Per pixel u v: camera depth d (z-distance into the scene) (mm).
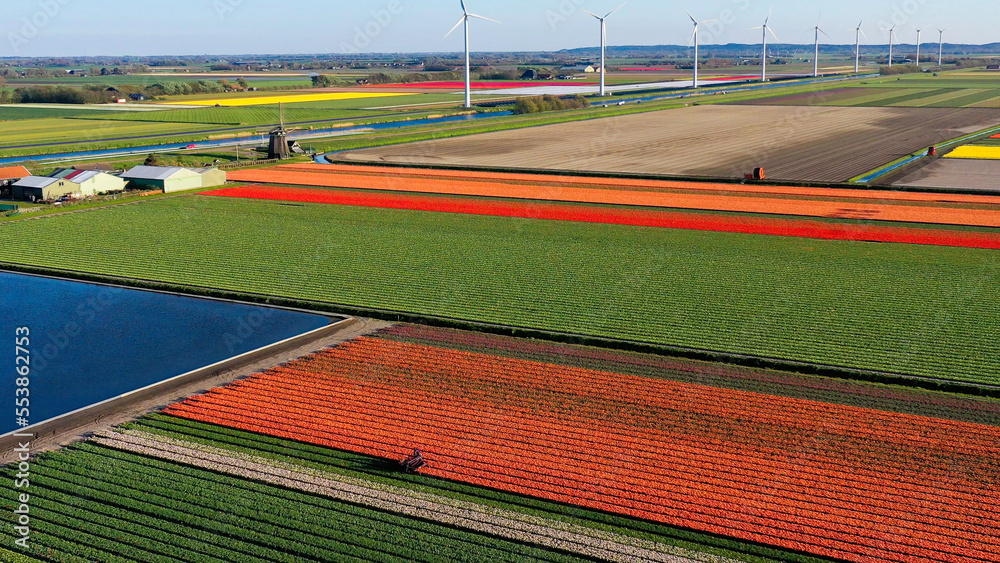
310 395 37125
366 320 47156
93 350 42531
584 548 26344
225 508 28453
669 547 26391
